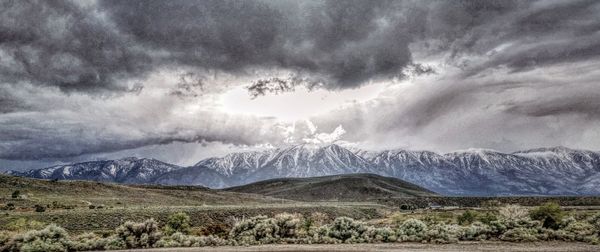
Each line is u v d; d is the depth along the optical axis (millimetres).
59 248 37688
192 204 162000
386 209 159375
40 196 130625
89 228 66562
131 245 40281
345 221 45500
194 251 34719
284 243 41500
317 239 42156
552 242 38000
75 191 150625
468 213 65250
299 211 114000
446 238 40312
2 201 110375
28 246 37312
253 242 41844
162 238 41719
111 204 128750
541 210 50562
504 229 42781
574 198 172125
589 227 44500
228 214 93938
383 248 34938
